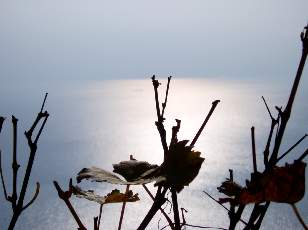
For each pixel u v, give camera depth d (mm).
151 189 64062
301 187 612
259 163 95062
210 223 60188
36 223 71125
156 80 877
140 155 125625
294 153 85188
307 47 732
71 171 110188
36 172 108188
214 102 840
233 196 792
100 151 138500
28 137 733
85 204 75250
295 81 735
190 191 79438
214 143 138375
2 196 57906
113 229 57969
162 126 846
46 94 742
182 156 809
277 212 71562
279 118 727
